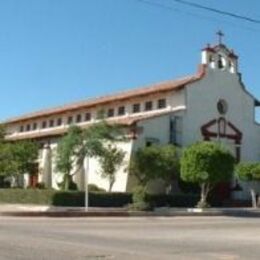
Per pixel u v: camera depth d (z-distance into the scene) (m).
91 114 56.31
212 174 42.56
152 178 45.62
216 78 52.84
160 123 48.22
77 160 45.00
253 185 53.06
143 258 14.40
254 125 55.59
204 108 51.56
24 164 49.38
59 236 20.09
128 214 36.00
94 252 15.29
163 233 23.02
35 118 62.72
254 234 23.66
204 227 27.39
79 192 42.50
